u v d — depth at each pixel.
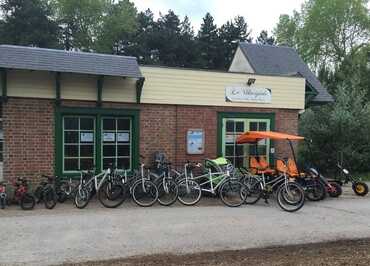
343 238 8.74
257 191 12.62
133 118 13.87
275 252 7.68
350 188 16.23
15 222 9.86
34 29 46.66
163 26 58.81
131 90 13.71
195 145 14.58
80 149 13.31
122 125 13.82
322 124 20.36
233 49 55.38
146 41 52.91
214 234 8.90
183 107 14.44
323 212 11.34
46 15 50.12
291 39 52.22
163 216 10.61
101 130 13.52
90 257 7.30
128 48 53.91
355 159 20.48
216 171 13.23
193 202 12.30
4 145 12.51
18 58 12.12
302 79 16.08
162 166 13.28
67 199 12.79
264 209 11.70
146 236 8.70
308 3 51.62
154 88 13.98
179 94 14.32
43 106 12.84
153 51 53.38
